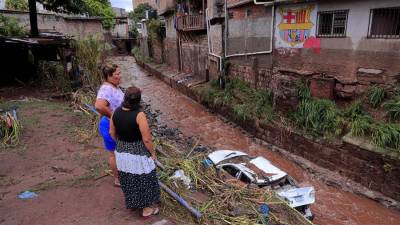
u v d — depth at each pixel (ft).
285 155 38.34
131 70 118.73
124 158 13.66
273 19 45.44
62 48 53.06
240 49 55.47
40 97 46.83
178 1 85.76
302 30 41.16
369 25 32.96
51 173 20.80
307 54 41.01
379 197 28.53
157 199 15.25
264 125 42.78
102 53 56.59
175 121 53.98
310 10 39.45
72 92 48.08
